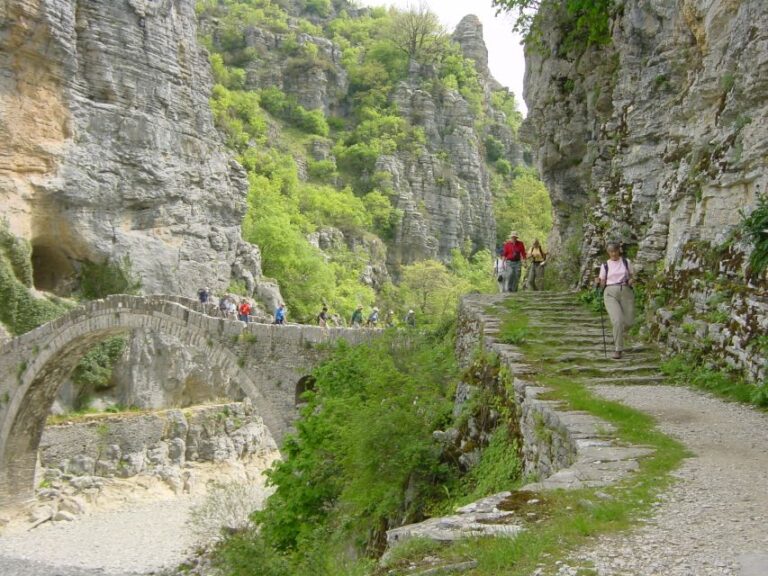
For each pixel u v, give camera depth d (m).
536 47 25.02
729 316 11.66
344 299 67.00
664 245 16.30
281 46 104.38
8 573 25.55
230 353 29.23
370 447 13.73
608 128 20.64
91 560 27.77
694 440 8.09
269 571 15.48
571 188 24.25
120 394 41.53
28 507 33.19
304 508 17.41
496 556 4.90
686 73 16.75
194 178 49.00
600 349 13.45
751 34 12.51
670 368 12.11
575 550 4.94
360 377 20.16
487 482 10.60
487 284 62.03
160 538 30.44
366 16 127.69
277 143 90.94
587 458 7.34
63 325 32.91
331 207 84.12
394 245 90.75
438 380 16.81
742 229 11.84
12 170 39.62
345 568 10.84
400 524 12.38
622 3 19.66
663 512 5.65
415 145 98.12
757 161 12.03
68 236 42.28
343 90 105.25
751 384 10.47
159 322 30.80
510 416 11.07
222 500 28.67
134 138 44.78
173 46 48.12
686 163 15.20
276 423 28.31
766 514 5.54
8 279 38.09
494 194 109.38
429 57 110.62
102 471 36.25
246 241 59.59
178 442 38.41
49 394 34.91
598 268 18.19
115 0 44.56
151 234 45.69
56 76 41.16
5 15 38.22
